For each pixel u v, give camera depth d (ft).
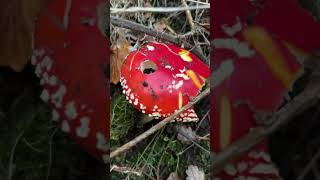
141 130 1.07
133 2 1.17
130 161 1.07
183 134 1.08
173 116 0.97
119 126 1.06
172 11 1.15
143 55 0.99
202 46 1.17
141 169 1.07
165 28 1.17
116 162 1.06
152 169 1.08
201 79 1.00
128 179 1.06
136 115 1.07
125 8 1.14
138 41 1.12
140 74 0.97
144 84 0.96
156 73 0.98
